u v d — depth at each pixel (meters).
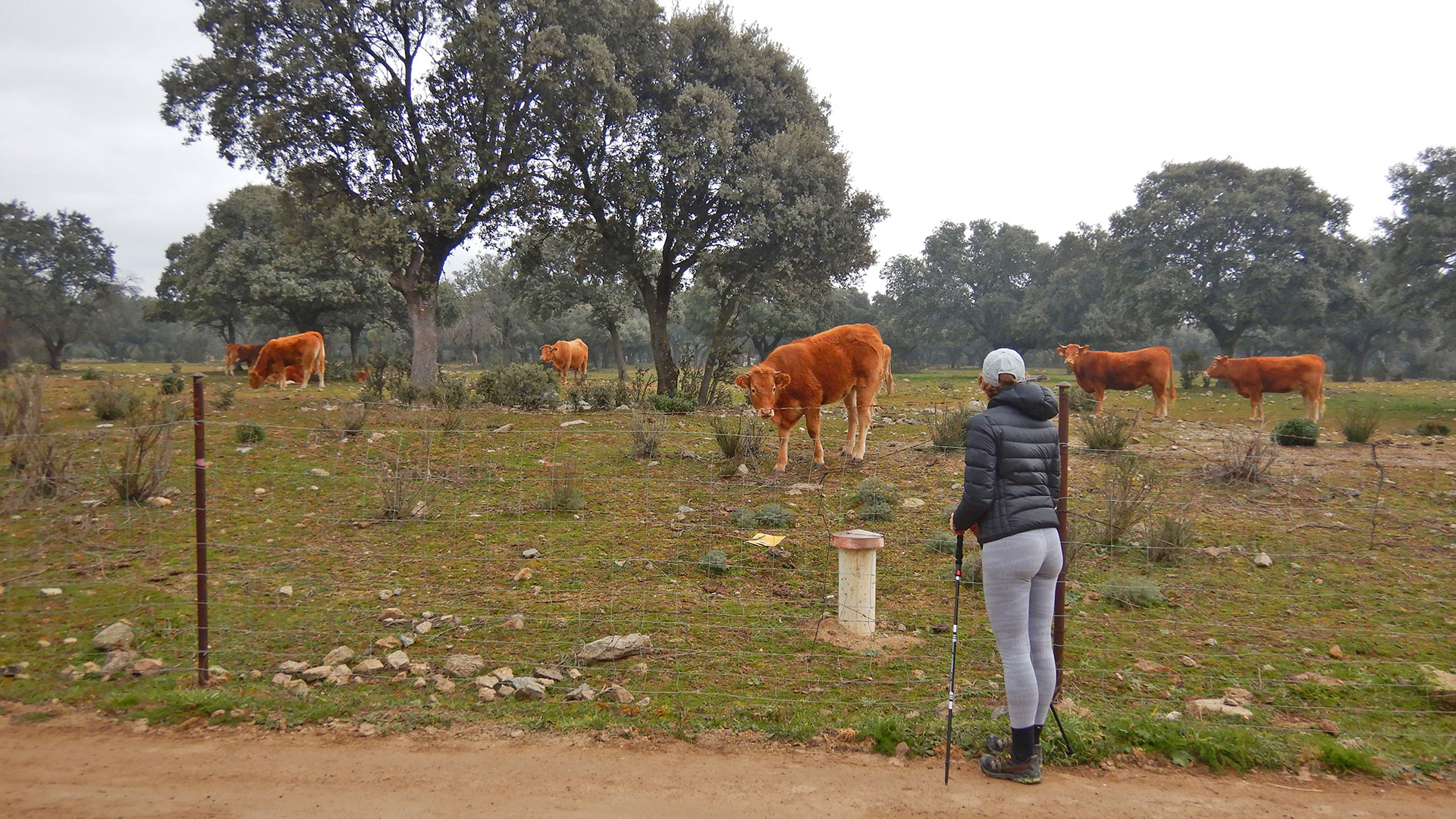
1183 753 3.84
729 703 4.36
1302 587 6.25
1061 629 4.37
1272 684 4.66
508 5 17.45
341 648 4.94
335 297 33.75
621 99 17.27
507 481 9.57
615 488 9.35
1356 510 8.43
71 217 40.06
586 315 55.66
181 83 17.14
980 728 4.04
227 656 4.91
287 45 16.59
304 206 20.23
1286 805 3.47
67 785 3.49
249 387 21.23
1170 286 37.03
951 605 5.98
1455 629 5.45
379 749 3.86
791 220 17.94
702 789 3.55
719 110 18.11
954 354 78.00
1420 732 4.12
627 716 4.21
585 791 3.52
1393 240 24.42
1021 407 3.69
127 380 21.41
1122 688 4.62
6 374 18.14
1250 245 37.12
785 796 3.51
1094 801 3.50
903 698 4.45
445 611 5.68
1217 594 6.12
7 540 6.87
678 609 5.77
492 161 18.08
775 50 20.44
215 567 6.45
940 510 8.39
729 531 7.71
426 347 19.61
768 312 44.94
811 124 20.52
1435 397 25.19
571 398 17.11
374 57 17.67
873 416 15.91
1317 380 17.33
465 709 4.27
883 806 3.43
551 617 5.59
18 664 4.66
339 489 8.98
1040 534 3.57
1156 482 9.21
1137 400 23.64
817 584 6.35
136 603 5.66
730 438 10.71
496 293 54.41
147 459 8.55
